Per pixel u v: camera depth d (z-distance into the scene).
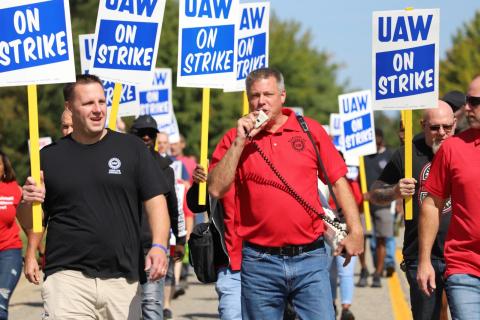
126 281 13.10
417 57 17.39
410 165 15.79
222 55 19.05
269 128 13.43
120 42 18.33
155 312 17.31
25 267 14.20
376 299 29.11
